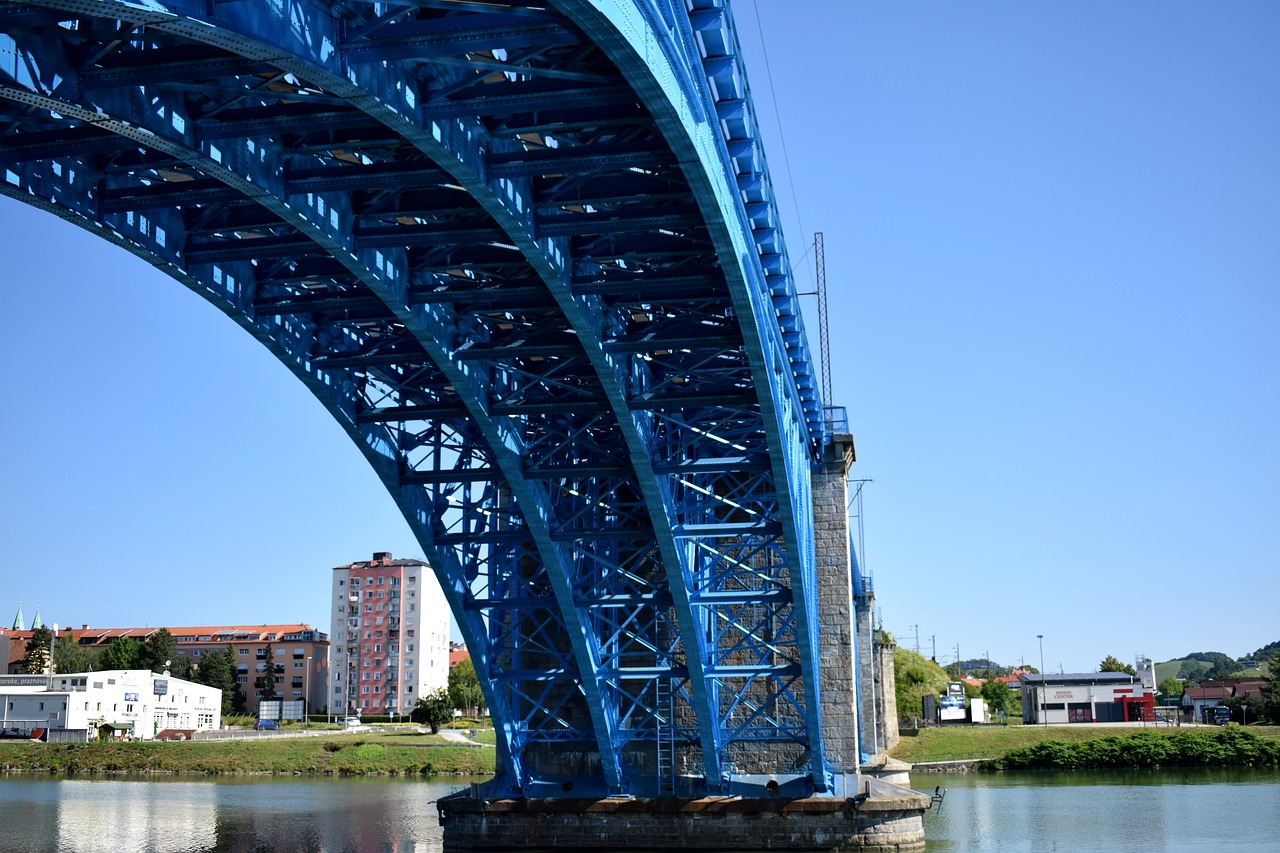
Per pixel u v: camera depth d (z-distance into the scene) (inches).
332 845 1925.4
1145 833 1999.3
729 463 1321.4
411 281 1081.4
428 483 1424.7
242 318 1093.1
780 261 1165.1
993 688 6220.5
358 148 882.8
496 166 872.3
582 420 1467.8
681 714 1785.2
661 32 745.6
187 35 620.4
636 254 1053.8
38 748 4197.8
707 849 1619.1
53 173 858.8
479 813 1669.5
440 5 673.0
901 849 1615.4
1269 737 3796.8
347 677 6186.0
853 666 1775.3
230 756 4015.8
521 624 1802.4
